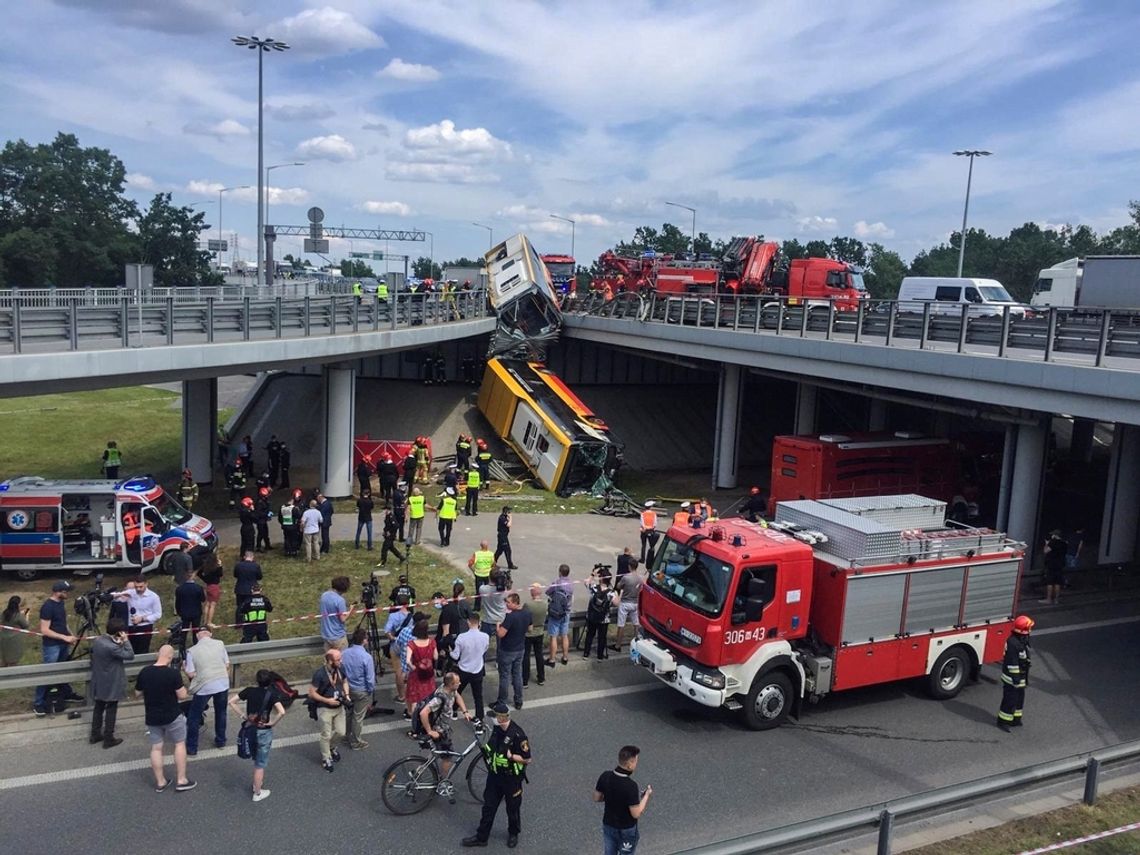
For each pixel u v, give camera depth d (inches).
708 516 847.1
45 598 730.8
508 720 381.1
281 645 532.7
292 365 1047.0
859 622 528.7
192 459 1214.9
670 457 1638.8
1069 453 1641.2
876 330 970.7
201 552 746.8
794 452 994.1
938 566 553.0
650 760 476.1
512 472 1368.1
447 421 1555.1
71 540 777.6
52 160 3715.6
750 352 1128.2
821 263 1475.1
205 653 458.0
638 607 572.1
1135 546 973.2
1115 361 690.8
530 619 531.8
